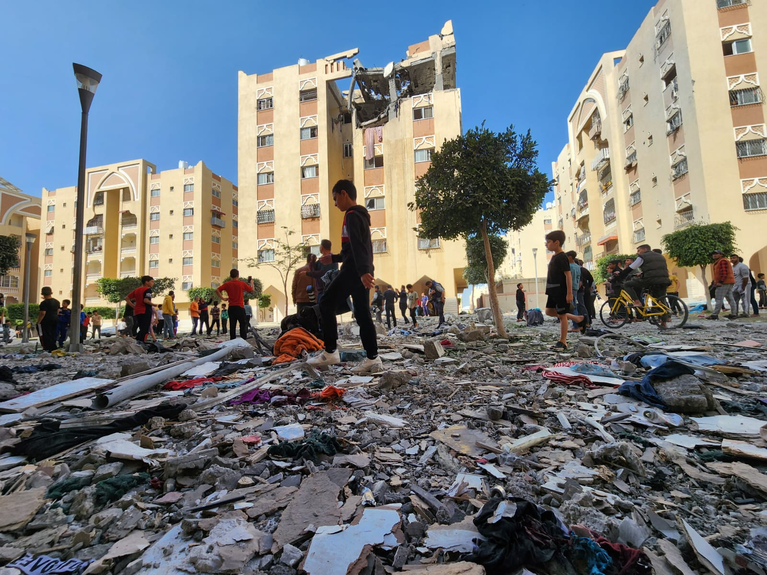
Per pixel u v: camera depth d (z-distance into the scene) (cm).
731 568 122
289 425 259
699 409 259
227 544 133
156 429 260
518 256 6681
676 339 634
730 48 2006
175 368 444
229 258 4809
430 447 221
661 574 118
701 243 1538
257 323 3070
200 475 187
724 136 1950
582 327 750
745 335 661
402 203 2908
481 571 117
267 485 177
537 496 167
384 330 947
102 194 4528
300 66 3145
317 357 402
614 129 2866
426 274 2808
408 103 2947
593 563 122
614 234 2895
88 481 185
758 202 1886
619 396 299
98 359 698
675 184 2197
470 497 165
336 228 3091
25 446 229
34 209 5028
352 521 147
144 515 159
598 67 3036
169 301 1359
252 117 3175
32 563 129
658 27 2284
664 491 171
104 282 3703
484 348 611
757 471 176
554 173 4631
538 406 289
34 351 948
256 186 3116
